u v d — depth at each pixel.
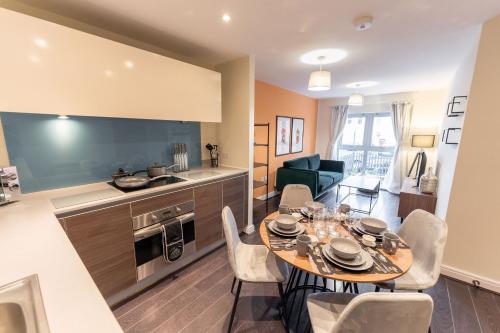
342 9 1.66
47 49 1.43
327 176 4.86
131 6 1.63
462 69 2.74
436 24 1.89
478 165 1.92
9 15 1.29
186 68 2.24
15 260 0.90
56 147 1.81
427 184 3.20
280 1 1.55
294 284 2.03
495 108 1.81
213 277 2.12
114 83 1.75
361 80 3.92
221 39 2.21
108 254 1.66
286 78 3.85
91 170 2.02
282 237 1.47
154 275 2.03
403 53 2.57
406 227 1.73
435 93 4.75
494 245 1.92
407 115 5.03
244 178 2.86
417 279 1.41
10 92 1.34
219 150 3.18
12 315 0.68
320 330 1.08
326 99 6.22
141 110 1.93
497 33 1.75
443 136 3.55
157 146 2.53
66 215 1.45
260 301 1.83
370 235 1.47
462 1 1.54
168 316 1.68
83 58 1.58
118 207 1.69
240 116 2.85
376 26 1.93
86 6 1.63
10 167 1.53
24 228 1.18
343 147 6.27
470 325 1.61
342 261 1.17
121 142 2.21
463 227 2.03
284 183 4.26
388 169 5.39
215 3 1.58
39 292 0.72
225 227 1.51
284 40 2.21
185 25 1.91
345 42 2.28
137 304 1.78
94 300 0.69
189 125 2.85
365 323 0.82
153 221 1.92
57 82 1.49
